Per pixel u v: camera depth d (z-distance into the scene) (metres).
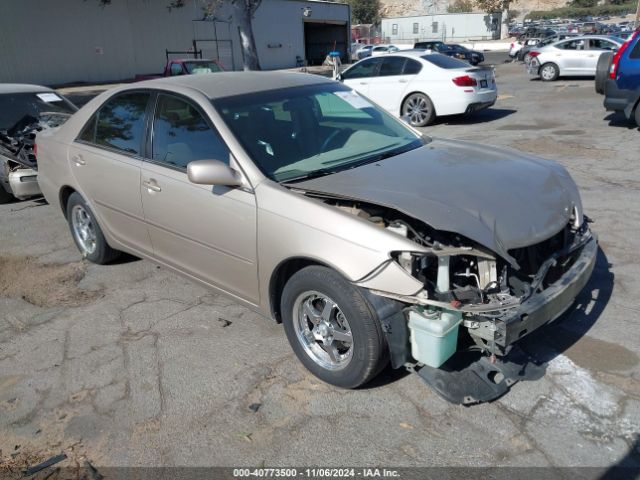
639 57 9.53
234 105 3.77
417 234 2.90
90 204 4.77
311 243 3.01
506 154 3.96
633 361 3.33
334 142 3.93
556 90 17.20
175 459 2.80
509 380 3.14
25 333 4.08
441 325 2.71
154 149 4.05
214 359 3.60
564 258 3.30
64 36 28.53
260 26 37.34
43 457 2.86
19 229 6.44
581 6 102.31
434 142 4.31
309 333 3.32
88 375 3.51
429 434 2.85
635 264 4.59
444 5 98.19
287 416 3.04
